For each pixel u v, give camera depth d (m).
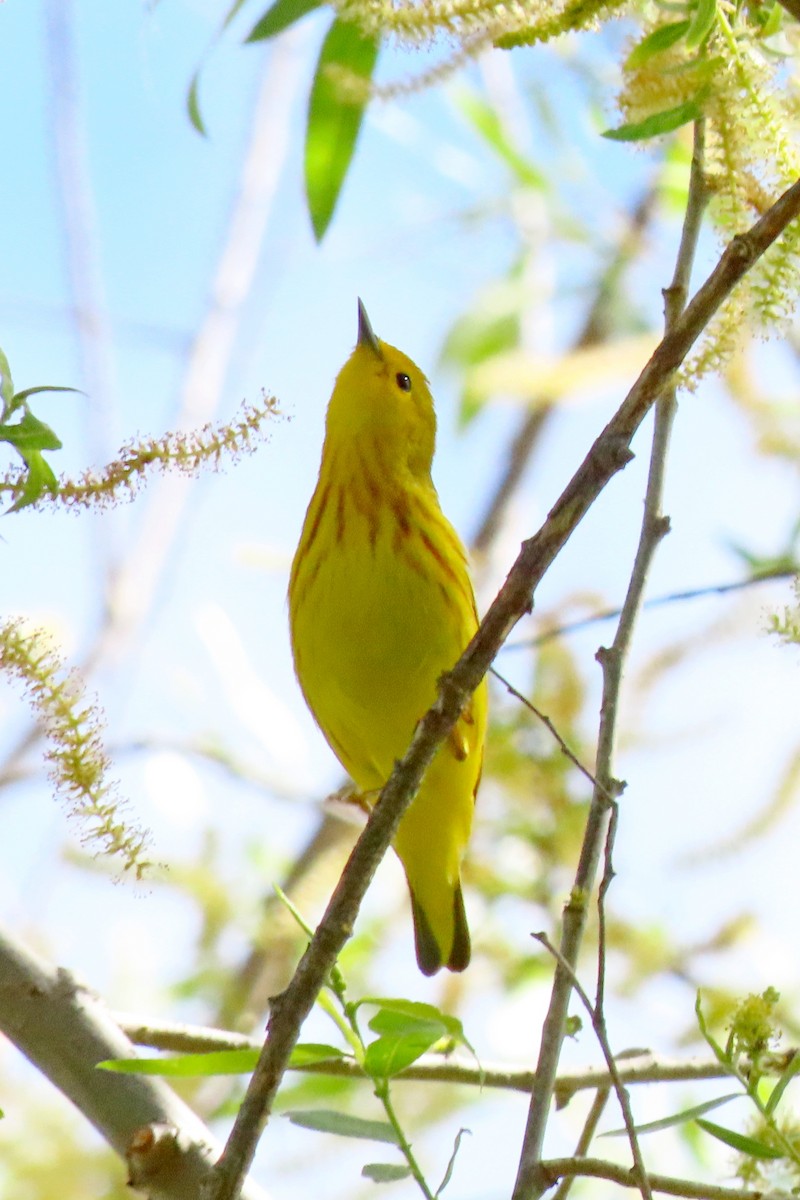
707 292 6.08
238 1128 6.14
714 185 7.14
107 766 6.13
